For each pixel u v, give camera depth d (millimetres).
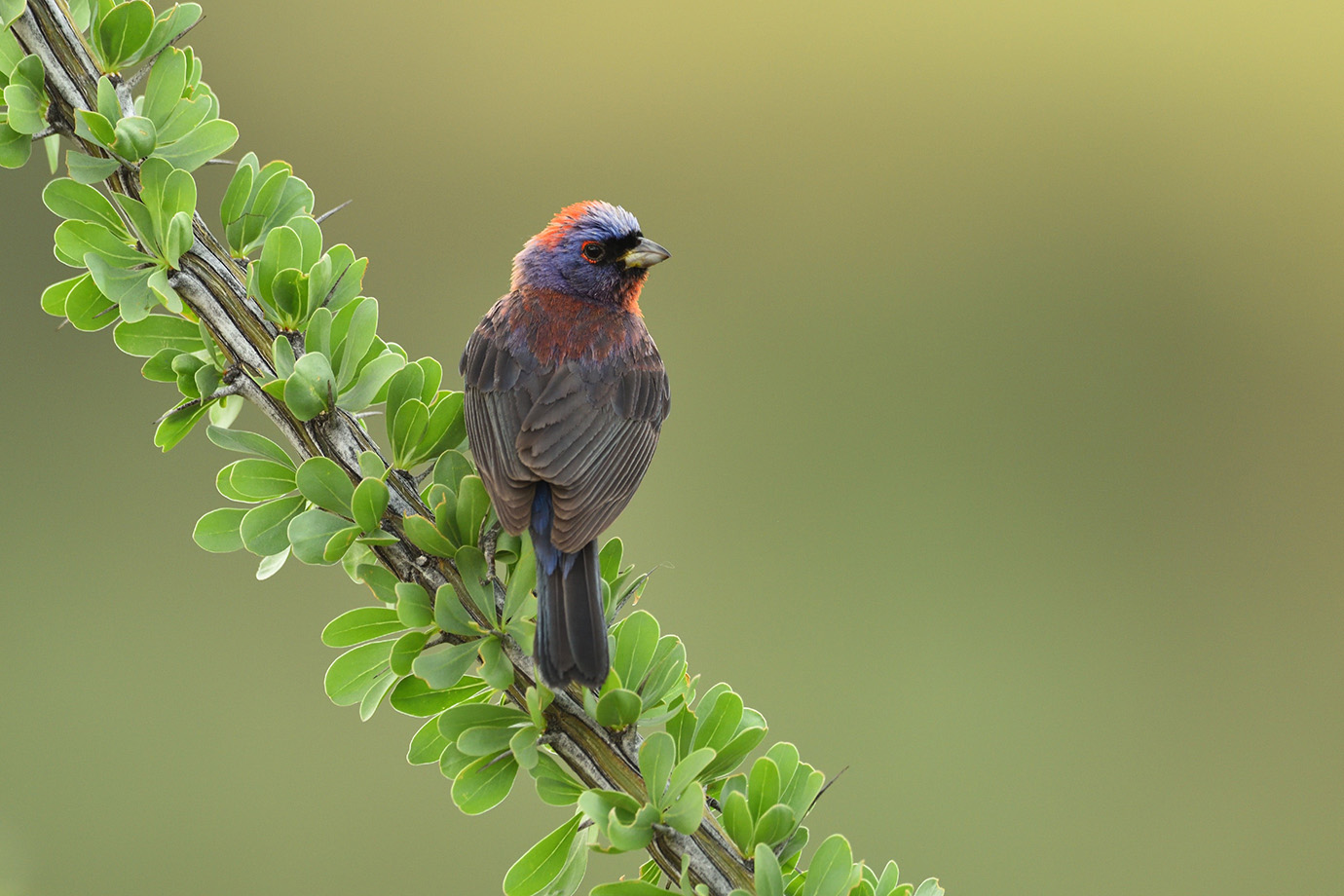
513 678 6098
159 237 6246
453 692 6273
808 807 5930
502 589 6500
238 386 6383
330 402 6219
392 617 6207
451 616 6039
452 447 7082
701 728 6031
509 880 5727
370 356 6840
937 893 6066
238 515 6340
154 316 6566
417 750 6152
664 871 5516
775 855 5715
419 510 6398
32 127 6230
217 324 6359
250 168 6609
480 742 5828
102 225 6367
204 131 6523
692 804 5367
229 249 6672
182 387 6406
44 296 6527
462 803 5863
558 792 5812
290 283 6348
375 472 6250
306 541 6039
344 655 6164
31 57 6223
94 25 6406
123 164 6324
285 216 6734
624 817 5496
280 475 6355
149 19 6375
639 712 5766
